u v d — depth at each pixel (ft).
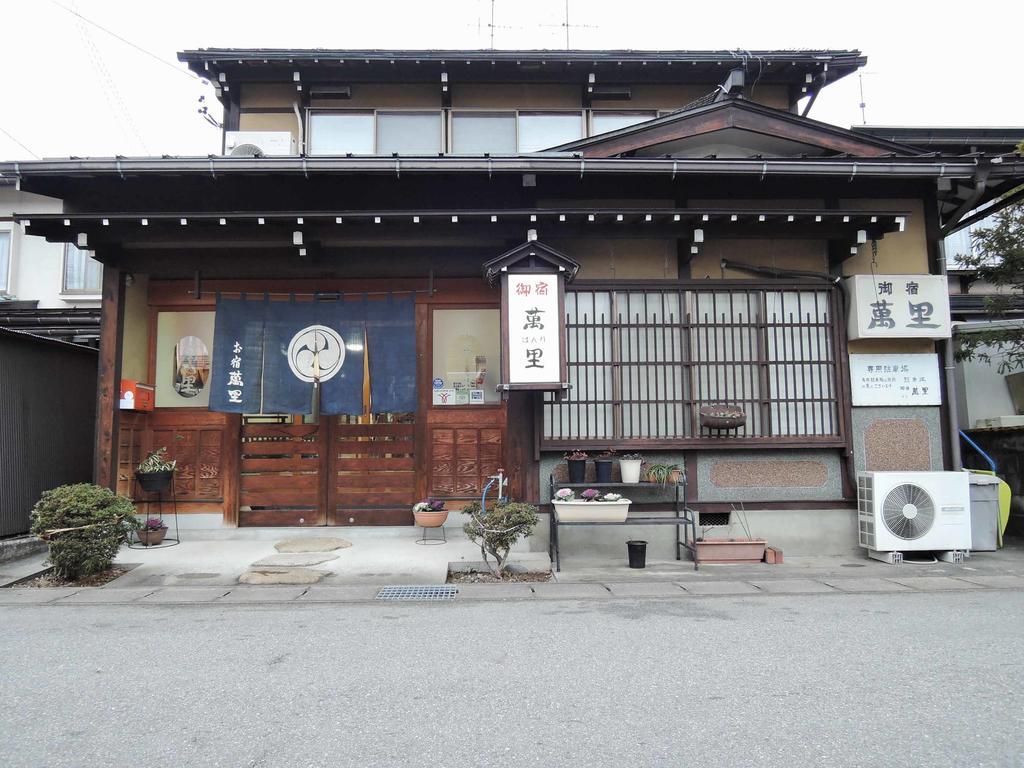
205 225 26.35
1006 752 9.91
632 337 27.48
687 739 10.40
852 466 27.61
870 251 29.35
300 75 35.06
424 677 13.21
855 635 16.16
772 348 27.89
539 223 26.96
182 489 29.37
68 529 22.15
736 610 18.90
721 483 27.32
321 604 19.80
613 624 17.34
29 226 26.35
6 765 9.54
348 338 28.40
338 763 9.63
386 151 35.96
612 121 36.68
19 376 27.27
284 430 29.71
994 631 16.49
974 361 36.04
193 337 30.17
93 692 12.42
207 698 12.12
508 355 25.04
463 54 34.22
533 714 11.38
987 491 27.12
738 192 28.50
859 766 9.52
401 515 29.27
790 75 36.32
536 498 26.84
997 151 37.35
